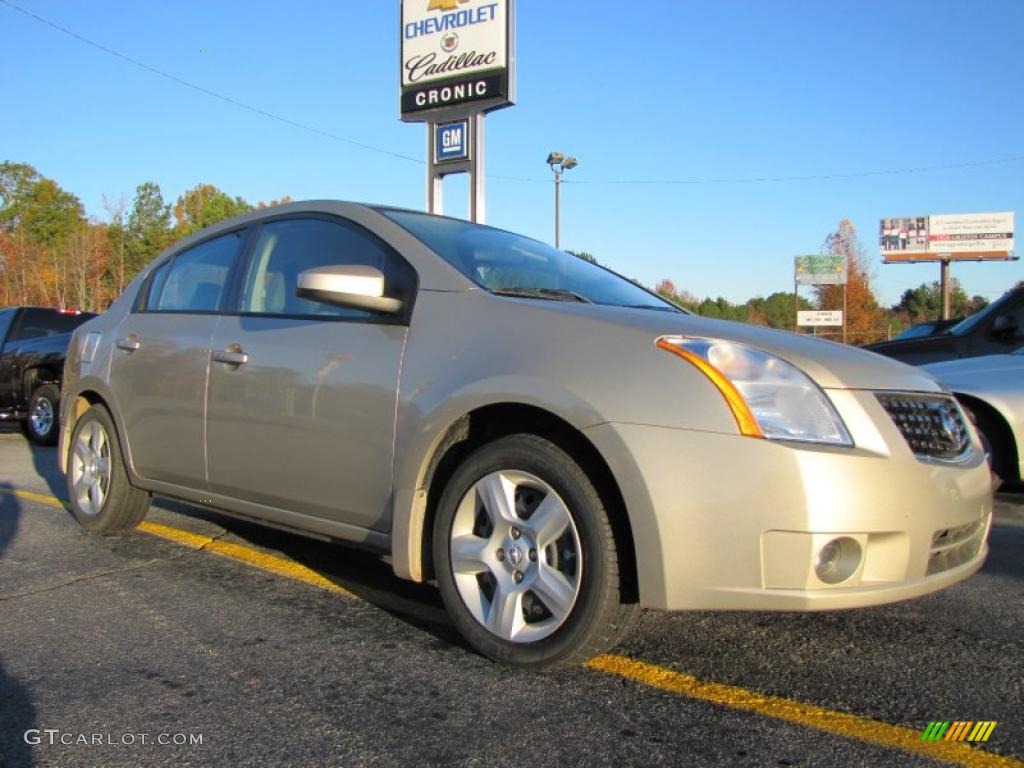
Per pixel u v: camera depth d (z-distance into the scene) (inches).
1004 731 95.2
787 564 94.2
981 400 222.4
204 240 171.8
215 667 111.1
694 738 92.6
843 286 1734.7
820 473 94.6
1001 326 268.1
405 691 103.9
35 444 381.4
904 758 88.7
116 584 147.6
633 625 104.7
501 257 141.6
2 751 88.4
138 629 125.2
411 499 116.6
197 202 2620.6
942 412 112.2
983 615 135.6
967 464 110.9
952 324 395.2
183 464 156.3
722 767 86.4
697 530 96.0
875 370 108.7
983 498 111.8
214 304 159.0
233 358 145.7
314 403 130.9
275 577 153.2
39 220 2458.2
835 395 101.1
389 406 120.9
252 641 120.6
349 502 127.3
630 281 165.2
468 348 115.6
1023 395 220.4
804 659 116.6
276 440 136.8
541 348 109.0
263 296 149.8
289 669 110.5
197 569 157.9
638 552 97.7
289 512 138.7
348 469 126.3
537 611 109.9
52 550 170.9
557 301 122.5
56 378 382.0
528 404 106.3
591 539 101.8
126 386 171.3
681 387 99.2
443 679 107.5
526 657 106.7
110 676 108.0
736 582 95.3
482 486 113.0
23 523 196.4
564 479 104.1
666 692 104.6
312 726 94.6
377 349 125.4
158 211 2556.6
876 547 97.7
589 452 105.0
